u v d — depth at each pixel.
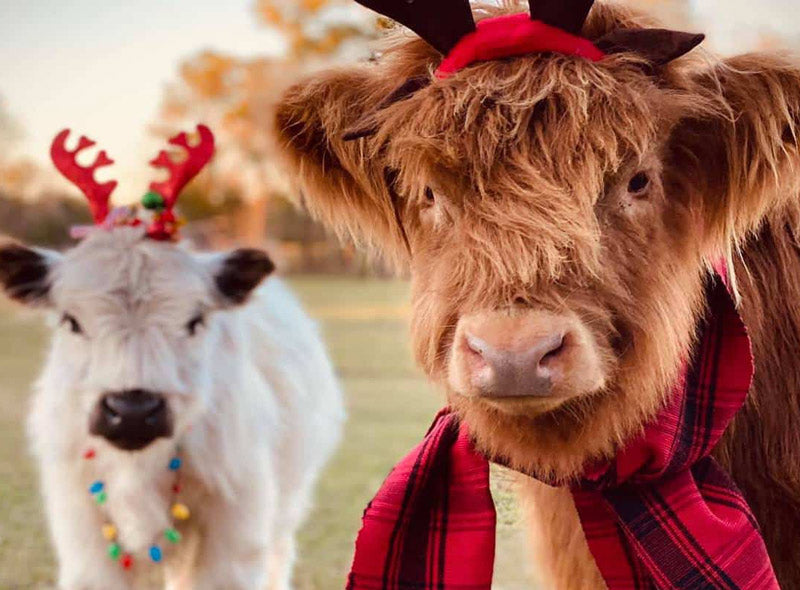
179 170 4.61
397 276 3.13
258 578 4.42
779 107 2.47
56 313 4.38
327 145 2.88
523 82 2.35
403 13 2.49
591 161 2.29
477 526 2.69
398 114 2.45
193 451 4.25
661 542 2.54
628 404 2.45
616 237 2.38
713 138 2.61
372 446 8.59
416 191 2.52
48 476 4.35
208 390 4.27
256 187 34.41
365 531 2.72
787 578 2.83
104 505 4.27
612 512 2.64
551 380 2.16
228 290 4.39
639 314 2.40
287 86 2.80
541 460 2.53
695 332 2.63
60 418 4.25
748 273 2.79
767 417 2.80
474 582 2.67
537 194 2.27
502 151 2.32
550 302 2.24
